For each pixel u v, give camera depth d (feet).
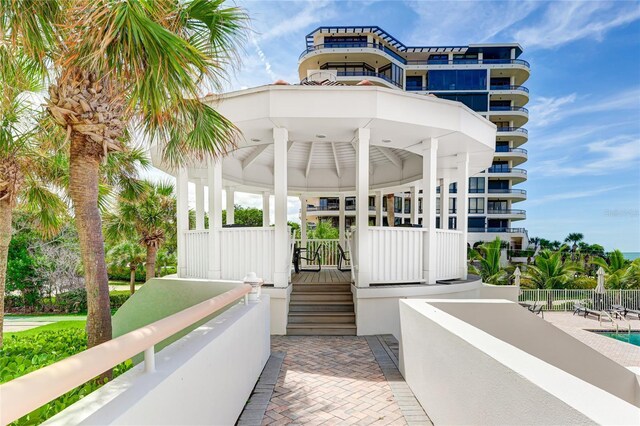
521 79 126.62
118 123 11.80
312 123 19.20
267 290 19.49
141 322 21.44
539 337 10.46
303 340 18.35
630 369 8.73
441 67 118.42
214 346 7.98
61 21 9.27
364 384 12.60
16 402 3.21
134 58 8.04
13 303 54.85
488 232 124.16
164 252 59.72
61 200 22.11
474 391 7.09
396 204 90.22
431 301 12.60
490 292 30.25
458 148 24.17
